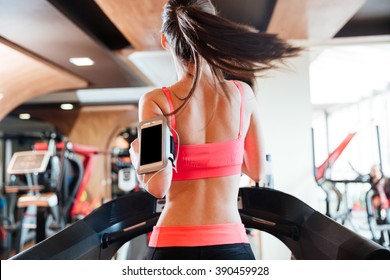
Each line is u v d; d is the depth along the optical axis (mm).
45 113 9906
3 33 3832
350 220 4613
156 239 1029
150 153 917
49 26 3633
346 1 3115
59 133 10492
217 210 1028
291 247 1468
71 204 4512
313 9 3303
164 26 1082
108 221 1438
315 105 10172
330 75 7332
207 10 1044
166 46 1117
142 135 953
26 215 5184
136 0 3021
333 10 3318
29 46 4281
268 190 1483
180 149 1002
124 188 3998
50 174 4941
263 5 3666
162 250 1007
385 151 7508
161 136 908
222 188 1043
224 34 986
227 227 1026
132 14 3316
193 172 1013
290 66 1467
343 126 9781
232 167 1052
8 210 7438
